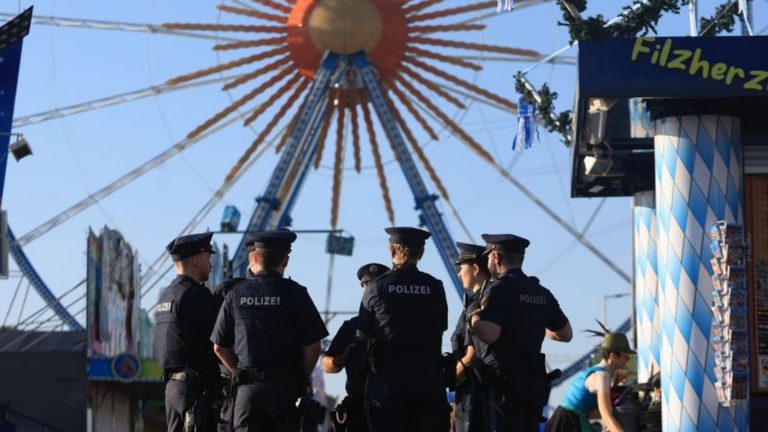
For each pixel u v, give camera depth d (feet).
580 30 81.20
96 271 160.97
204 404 49.93
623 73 78.43
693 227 81.87
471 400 49.14
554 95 98.02
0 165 102.99
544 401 49.26
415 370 46.14
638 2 82.84
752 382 82.38
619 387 71.67
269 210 218.18
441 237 220.64
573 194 107.76
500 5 89.81
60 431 151.23
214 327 47.50
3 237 105.29
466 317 49.98
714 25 90.58
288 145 219.20
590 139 88.84
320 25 221.25
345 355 51.37
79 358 153.48
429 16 223.51
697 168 82.17
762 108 81.82
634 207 106.11
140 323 188.14
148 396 195.21
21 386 152.46
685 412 80.38
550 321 49.98
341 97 224.94
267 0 223.92
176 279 50.98
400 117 221.66
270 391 45.88
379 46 220.64
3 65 102.22
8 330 157.69
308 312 46.44
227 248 188.75
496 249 49.55
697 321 81.15
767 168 84.12
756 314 82.94
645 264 104.01
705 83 77.97
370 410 46.42
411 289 46.65
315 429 47.83
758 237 83.87
